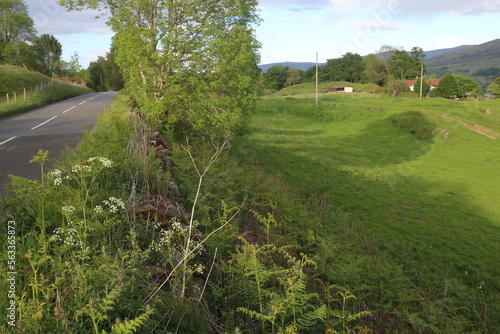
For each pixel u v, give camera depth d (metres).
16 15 64.81
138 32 16.75
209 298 4.61
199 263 5.01
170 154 11.91
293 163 31.53
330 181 27.80
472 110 61.81
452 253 16.84
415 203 24.89
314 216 13.45
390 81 105.25
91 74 97.88
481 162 40.00
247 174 13.88
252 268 4.32
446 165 37.53
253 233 8.47
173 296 3.65
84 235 3.98
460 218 22.69
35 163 9.90
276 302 3.92
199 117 18.05
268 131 49.22
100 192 5.81
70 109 26.41
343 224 14.27
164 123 18.02
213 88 18.39
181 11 18.20
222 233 5.71
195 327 3.65
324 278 6.98
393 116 58.22
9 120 21.02
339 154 38.97
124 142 9.68
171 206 6.59
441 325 6.20
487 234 20.05
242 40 18.69
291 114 67.50
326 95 103.19
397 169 34.38
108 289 3.27
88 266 3.51
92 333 2.88
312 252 8.40
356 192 25.77
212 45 17.64
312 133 52.31
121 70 18.88
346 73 161.75
